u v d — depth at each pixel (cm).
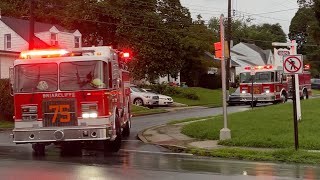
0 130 2261
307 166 1077
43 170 1020
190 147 1388
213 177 929
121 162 1148
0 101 2584
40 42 4056
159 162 1148
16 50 4041
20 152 1370
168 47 4619
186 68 5541
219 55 1497
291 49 1836
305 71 3662
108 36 4806
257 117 1927
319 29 2958
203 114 2762
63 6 5225
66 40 4441
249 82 3344
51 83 1255
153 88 4453
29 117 1252
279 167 1063
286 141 1329
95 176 941
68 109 1247
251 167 1062
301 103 2555
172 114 2873
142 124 2275
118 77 1469
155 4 4769
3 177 930
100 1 4700
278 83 3303
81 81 1252
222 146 1391
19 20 4350
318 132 1482
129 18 4553
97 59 1255
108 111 1262
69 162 1151
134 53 4475
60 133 1238
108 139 1263
